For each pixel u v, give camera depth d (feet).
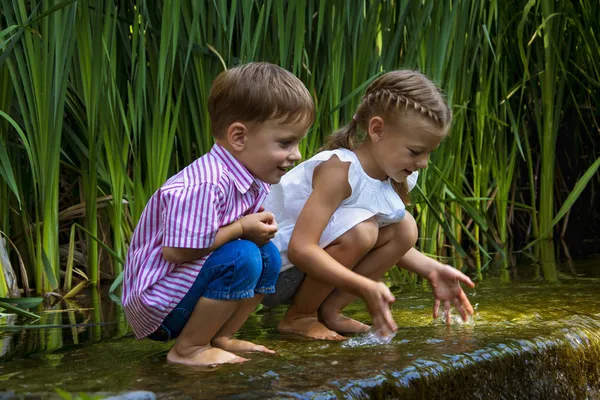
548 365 6.54
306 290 7.52
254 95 6.33
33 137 10.83
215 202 6.17
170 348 6.87
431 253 13.99
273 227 6.55
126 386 5.38
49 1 10.23
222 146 6.56
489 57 15.69
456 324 7.62
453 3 12.84
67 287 11.28
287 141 6.49
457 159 14.48
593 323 7.46
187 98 11.68
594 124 17.24
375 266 7.83
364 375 5.50
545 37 15.24
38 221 10.83
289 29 11.19
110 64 10.49
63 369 6.06
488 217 16.20
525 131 16.02
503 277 11.50
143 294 6.23
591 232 17.30
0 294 10.26
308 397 5.02
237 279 6.15
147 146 11.00
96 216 11.44
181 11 11.20
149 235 6.46
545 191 15.90
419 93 7.27
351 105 12.01
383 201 7.56
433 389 5.66
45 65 10.32
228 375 5.61
